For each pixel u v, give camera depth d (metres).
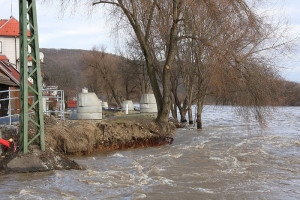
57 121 15.83
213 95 26.17
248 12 16.53
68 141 14.40
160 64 32.47
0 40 36.88
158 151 16.34
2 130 12.57
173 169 12.33
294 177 11.22
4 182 10.01
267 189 9.80
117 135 16.80
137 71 51.84
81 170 11.86
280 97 17.34
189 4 17.33
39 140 12.00
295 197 9.09
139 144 17.55
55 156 11.86
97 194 9.09
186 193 9.30
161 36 22.52
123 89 64.25
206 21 17.59
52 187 9.61
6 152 11.82
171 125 27.23
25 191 9.16
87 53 62.09
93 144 15.77
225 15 16.72
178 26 20.05
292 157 14.73
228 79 17.78
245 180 10.80
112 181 10.44
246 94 17.27
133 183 10.26
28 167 11.12
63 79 76.06
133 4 18.66
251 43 17.03
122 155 15.03
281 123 33.50
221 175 11.41
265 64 16.91
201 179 10.87
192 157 14.66
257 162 13.63
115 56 60.75
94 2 18.48
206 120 39.97
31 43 11.91
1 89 21.80
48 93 39.28
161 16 19.75
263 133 23.69
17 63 37.16
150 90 61.44
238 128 28.84
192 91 33.81
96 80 63.84
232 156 14.93
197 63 27.39
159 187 9.86
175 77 35.06
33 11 11.71
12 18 38.59
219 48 16.81
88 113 19.00
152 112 26.66
